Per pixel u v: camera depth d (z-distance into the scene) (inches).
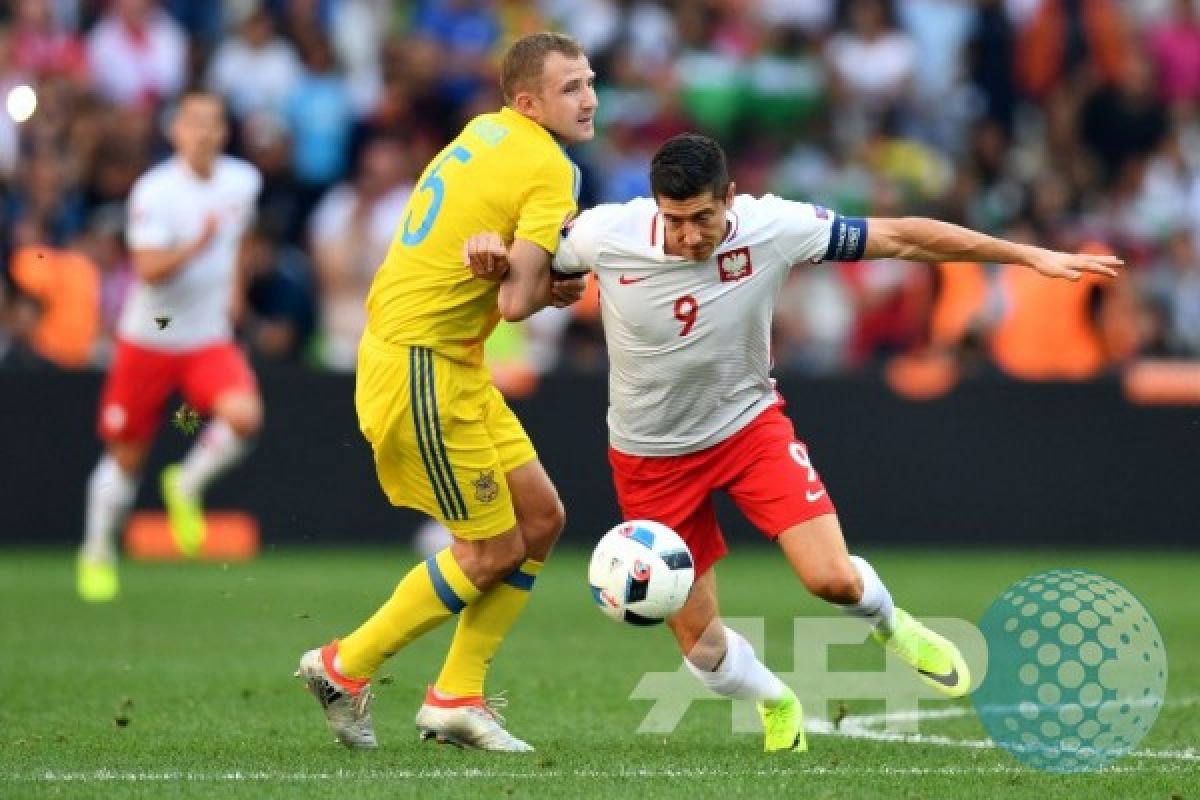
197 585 1840.6
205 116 1729.8
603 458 2170.3
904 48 2652.6
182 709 1117.1
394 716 1113.4
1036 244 2472.9
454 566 951.0
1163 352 2465.6
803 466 964.0
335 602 1675.7
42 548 2086.6
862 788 831.1
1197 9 2807.6
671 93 2477.9
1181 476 2253.9
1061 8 2709.2
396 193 2308.1
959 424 2219.5
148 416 1765.5
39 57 2305.6
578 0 2591.0
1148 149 2694.4
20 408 2076.8
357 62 2546.8
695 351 947.3
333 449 2135.8
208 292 1756.9
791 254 940.0
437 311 936.9
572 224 942.4
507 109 966.4
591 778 855.7
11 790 818.2
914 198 2561.5
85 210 2253.9
